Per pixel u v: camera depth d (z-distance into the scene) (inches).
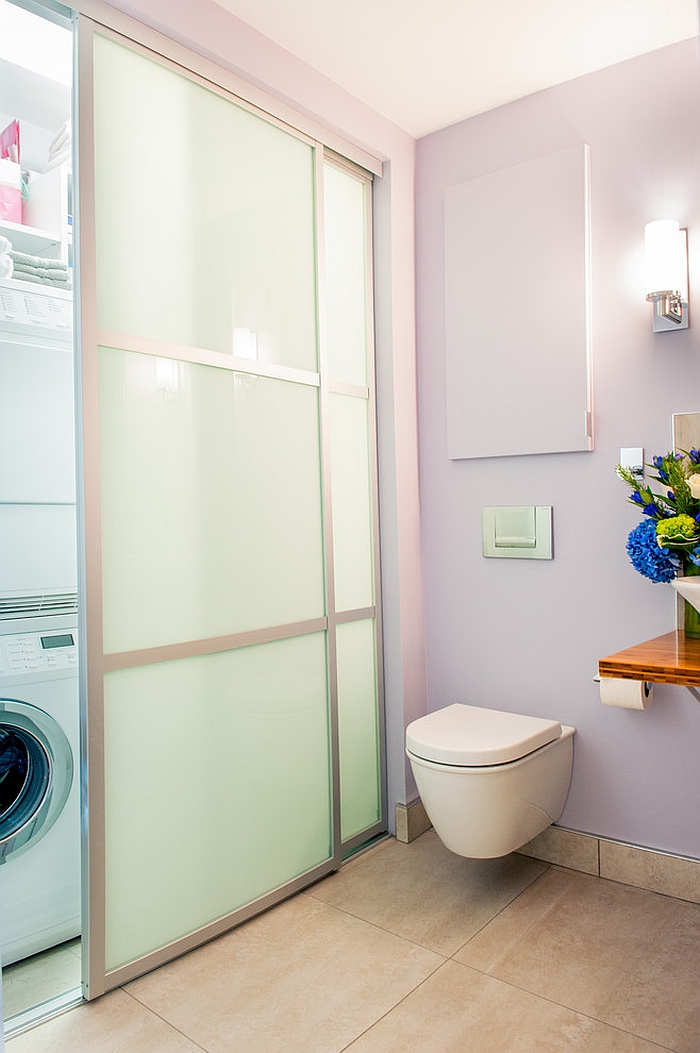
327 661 93.7
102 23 67.6
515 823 82.1
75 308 66.8
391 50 85.3
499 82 92.3
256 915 82.7
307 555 91.0
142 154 72.1
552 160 92.0
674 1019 64.3
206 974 71.9
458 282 100.7
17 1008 67.6
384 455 103.6
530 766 83.0
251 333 83.4
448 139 103.0
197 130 77.5
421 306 106.2
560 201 91.5
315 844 91.4
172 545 75.0
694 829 84.8
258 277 84.5
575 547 92.8
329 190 96.3
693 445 83.7
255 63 81.2
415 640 105.3
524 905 84.1
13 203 88.1
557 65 88.7
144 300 72.3
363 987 69.5
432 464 105.5
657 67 85.7
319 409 92.8
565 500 93.4
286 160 88.1
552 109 93.4
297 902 85.8
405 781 102.0
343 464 98.5
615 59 87.6
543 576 95.5
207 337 78.4
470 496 101.7
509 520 97.4
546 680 95.6
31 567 79.1
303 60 87.4
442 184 103.7
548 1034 62.8
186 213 76.4
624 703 77.5
